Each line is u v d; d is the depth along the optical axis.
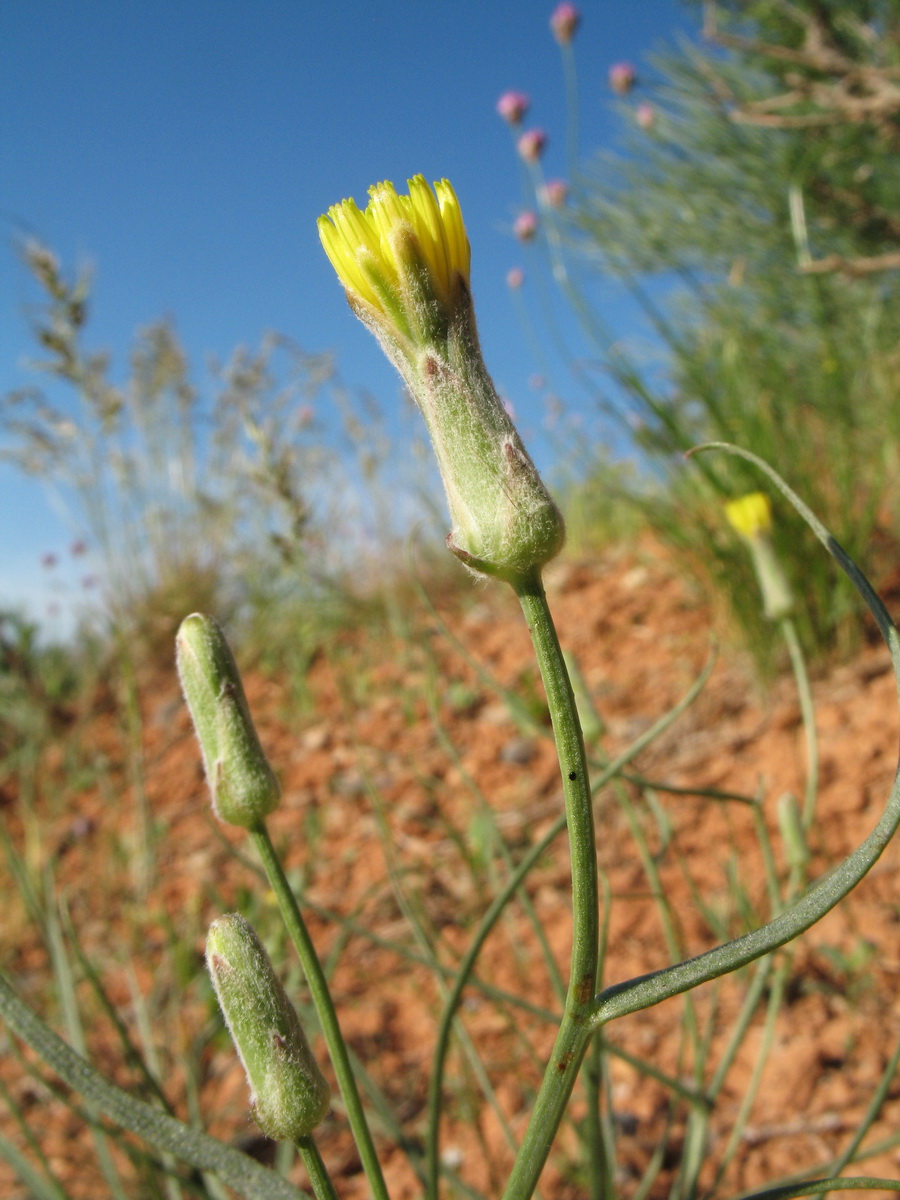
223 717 0.10
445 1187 0.19
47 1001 0.28
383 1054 0.23
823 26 0.43
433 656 0.46
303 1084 0.09
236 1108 0.22
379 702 0.43
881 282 0.45
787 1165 0.18
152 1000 0.25
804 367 0.45
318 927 0.29
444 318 0.08
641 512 0.40
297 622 0.52
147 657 0.53
